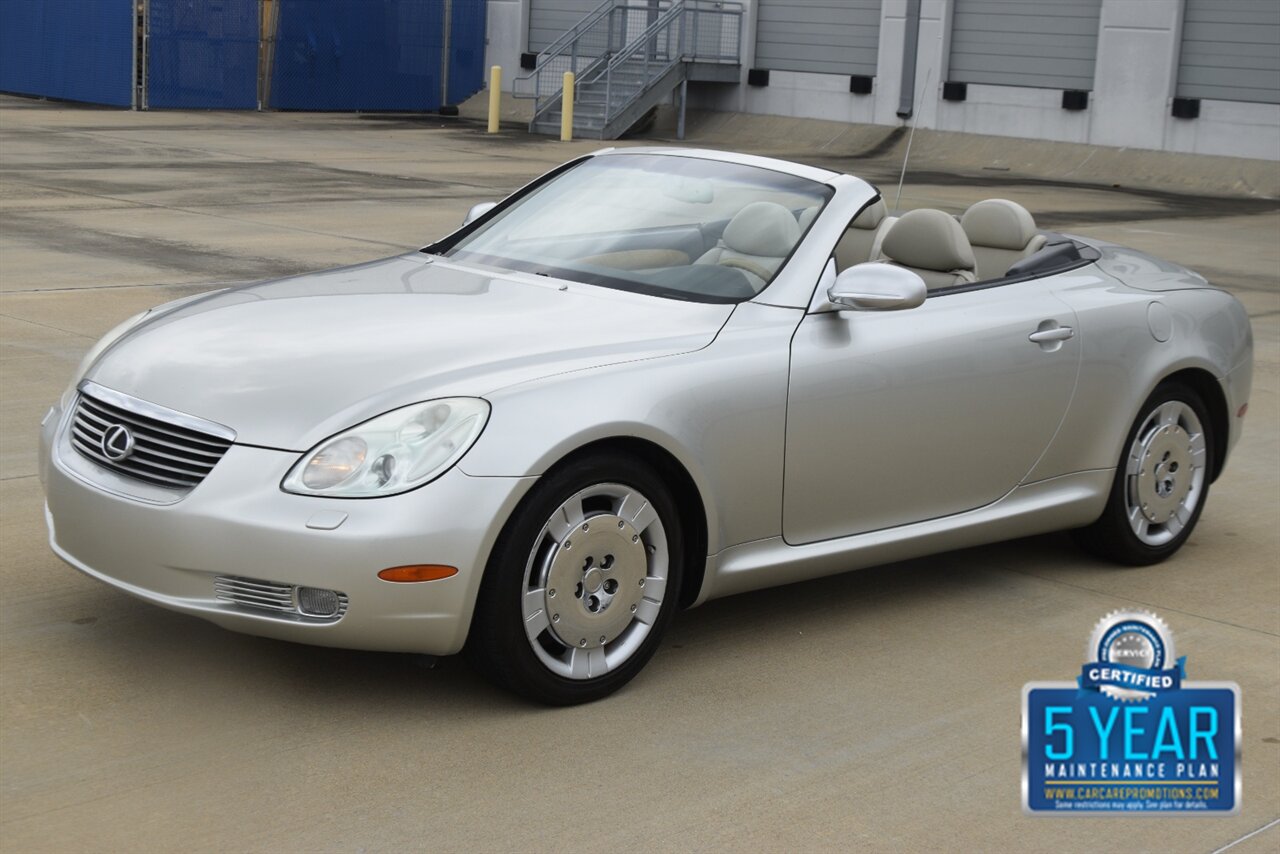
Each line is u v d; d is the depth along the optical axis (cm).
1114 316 546
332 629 377
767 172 518
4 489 574
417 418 386
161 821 338
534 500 392
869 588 533
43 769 359
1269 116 2534
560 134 2992
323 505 374
